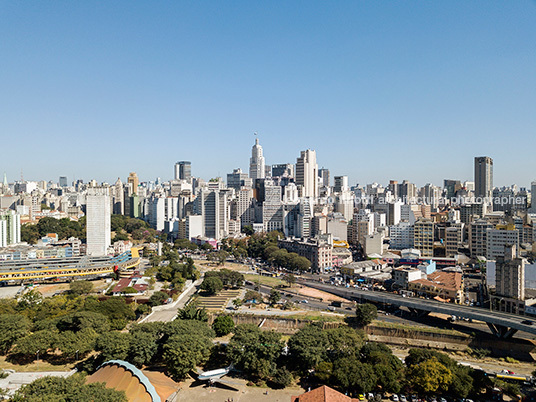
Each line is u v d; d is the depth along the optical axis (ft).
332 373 604.90
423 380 569.64
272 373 625.00
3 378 613.52
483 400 575.79
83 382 551.59
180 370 610.65
